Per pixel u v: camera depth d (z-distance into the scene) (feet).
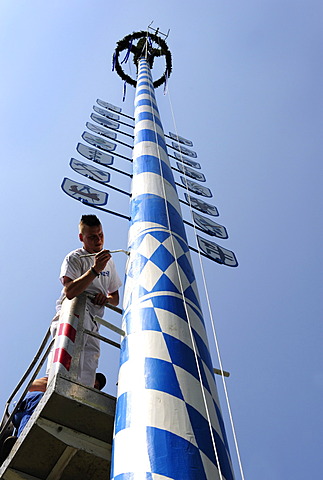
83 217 24.06
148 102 35.53
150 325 16.51
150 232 20.72
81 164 26.68
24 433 17.88
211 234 27.50
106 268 23.58
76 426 17.72
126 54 46.57
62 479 18.40
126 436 13.66
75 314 20.11
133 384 14.88
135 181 25.04
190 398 14.29
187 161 35.50
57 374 17.65
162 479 12.31
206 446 13.26
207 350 16.76
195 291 18.83
